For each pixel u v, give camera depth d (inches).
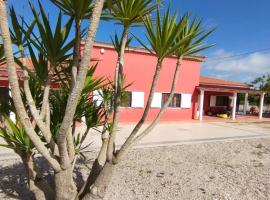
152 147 348.8
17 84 98.4
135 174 223.0
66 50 110.3
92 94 157.2
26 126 104.3
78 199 140.7
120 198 172.2
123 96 166.2
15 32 109.0
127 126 559.8
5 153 277.9
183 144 383.2
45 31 106.8
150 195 180.5
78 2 99.4
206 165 266.4
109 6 109.6
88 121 160.9
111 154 131.8
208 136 474.0
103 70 595.5
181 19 107.4
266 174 244.5
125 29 125.6
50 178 203.6
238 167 265.3
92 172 146.9
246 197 187.5
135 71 651.5
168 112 706.8
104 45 591.8
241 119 835.4
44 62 114.0
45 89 115.1
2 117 125.0
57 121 136.3
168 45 112.3
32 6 104.3
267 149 372.2
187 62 734.5
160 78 689.0
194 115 765.3
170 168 247.4
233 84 971.9
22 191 176.7
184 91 735.1
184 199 177.6
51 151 119.3
